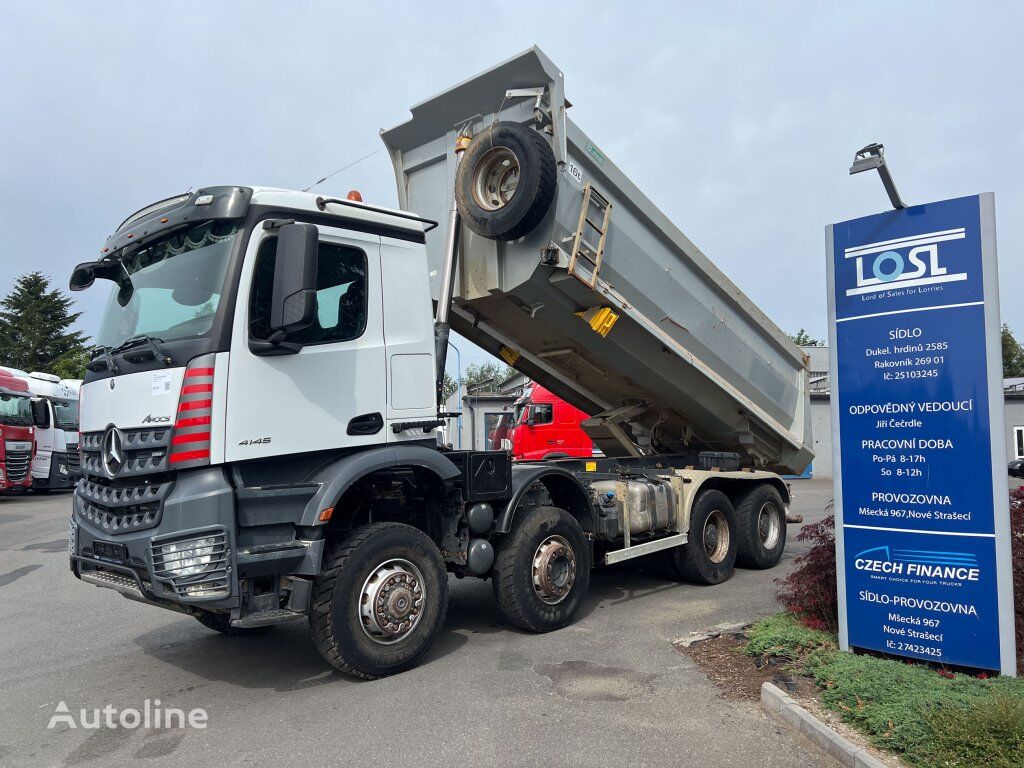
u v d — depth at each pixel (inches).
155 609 285.0
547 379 327.9
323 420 184.5
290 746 151.8
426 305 215.5
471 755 145.4
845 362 190.1
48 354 2150.6
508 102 247.0
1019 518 200.8
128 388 175.5
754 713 164.6
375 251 202.8
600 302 260.4
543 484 248.7
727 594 289.7
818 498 743.7
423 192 279.3
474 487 215.6
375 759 144.6
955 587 170.7
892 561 179.9
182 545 159.5
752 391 333.1
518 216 227.1
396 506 218.7
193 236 184.5
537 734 154.6
